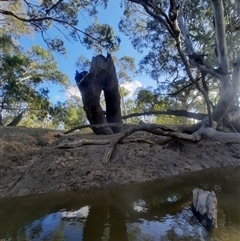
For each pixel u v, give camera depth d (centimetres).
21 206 350
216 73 652
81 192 407
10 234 265
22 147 596
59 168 486
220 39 637
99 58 732
